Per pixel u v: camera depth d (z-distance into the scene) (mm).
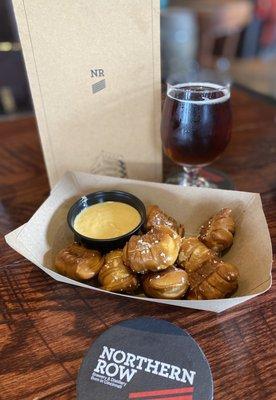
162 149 359
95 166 355
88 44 296
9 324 245
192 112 302
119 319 246
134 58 310
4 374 216
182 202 311
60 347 230
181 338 225
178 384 204
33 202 363
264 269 233
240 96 565
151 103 334
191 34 1259
